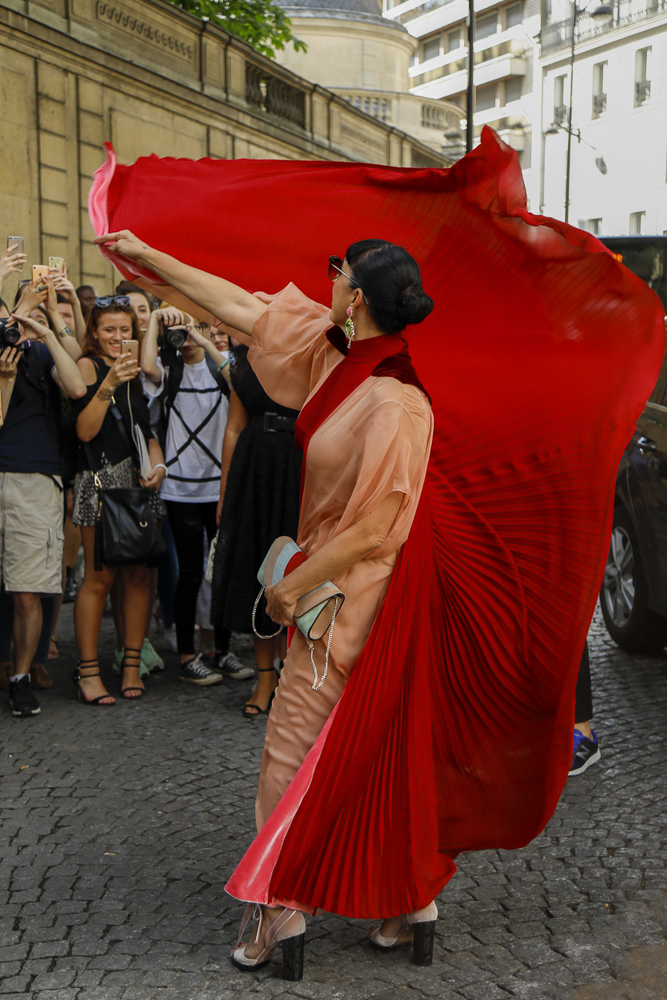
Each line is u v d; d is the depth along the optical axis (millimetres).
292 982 2430
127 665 4840
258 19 18141
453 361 2676
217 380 5062
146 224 3221
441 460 2688
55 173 11352
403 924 2559
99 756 4004
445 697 2623
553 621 2539
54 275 4621
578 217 42188
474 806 2650
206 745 4148
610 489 2473
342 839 2369
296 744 2408
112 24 12320
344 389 2355
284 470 4312
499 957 2545
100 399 4445
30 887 2914
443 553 2645
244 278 3113
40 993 2377
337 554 2234
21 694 4527
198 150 14422
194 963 2512
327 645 2303
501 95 52469
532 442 2562
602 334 2488
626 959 2531
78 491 4645
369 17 28031
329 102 19016
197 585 5047
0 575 4512
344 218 2895
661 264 8062
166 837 3268
